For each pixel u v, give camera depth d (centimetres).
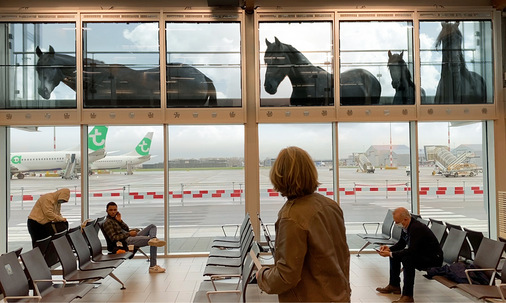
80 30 769
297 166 181
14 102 767
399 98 795
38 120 762
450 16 799
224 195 802
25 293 384
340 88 792
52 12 768
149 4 787
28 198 782
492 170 803
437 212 810
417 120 790
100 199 788
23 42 770
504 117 796
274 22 793
